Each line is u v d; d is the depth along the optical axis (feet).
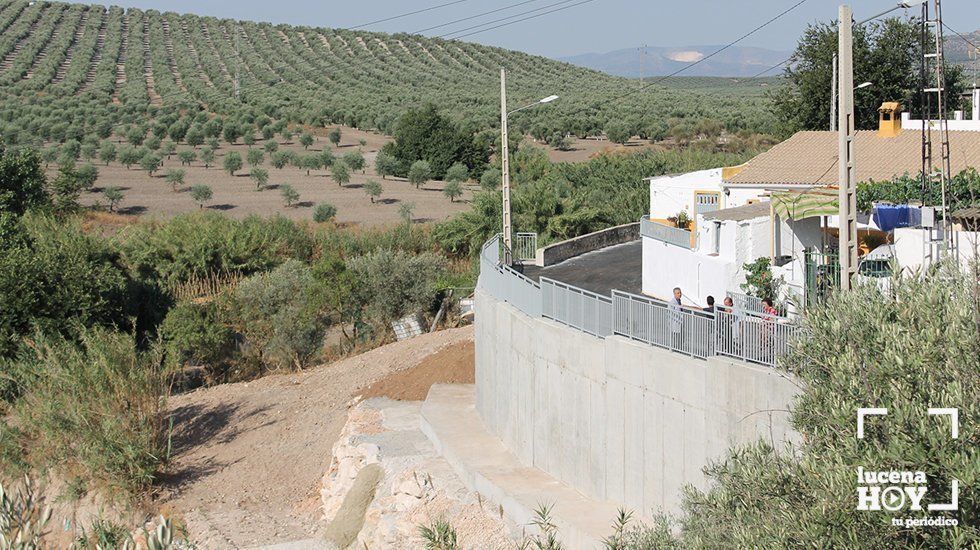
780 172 97.96
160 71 581.12
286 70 623.36
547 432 68.90
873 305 34.83
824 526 30.86
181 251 176.65
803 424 35.70
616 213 195.42
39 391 91.91
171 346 119.55
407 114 320.70
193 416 105.19
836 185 78.43
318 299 127.95
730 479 37.27
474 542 63.67
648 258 99.25
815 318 36.01
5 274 113.91
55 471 88.69
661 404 55.93
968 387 30.99
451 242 196.34
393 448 80.64
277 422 100.73
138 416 90.17
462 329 123.54
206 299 145.07
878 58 181.57
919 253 61.72
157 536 30.63
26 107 400.67
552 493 64.34
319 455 92.07
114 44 645.51
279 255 193.88
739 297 71.61
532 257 124.77
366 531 73.31
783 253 78.23
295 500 85.66
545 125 369.30
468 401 90.12
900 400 30.96
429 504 70.64
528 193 198.08
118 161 306.14
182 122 382.42
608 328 62.34
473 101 508.94
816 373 35.70
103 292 125.39
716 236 85.56
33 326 112.16
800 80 191.93
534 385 70.79
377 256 136.87
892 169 90.89
